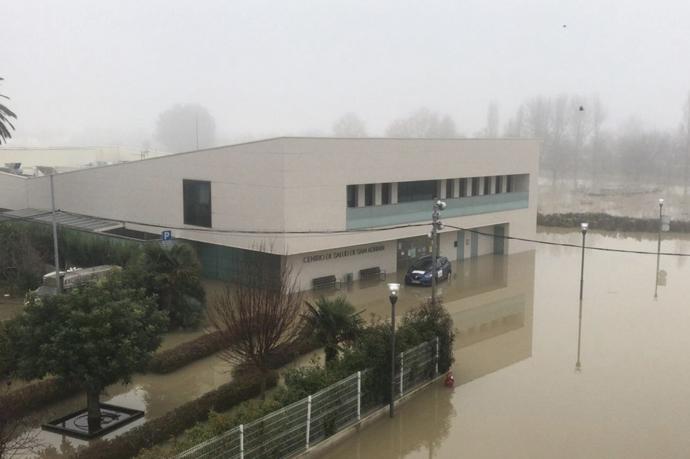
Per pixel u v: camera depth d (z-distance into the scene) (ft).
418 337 55.11
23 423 45.68
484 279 103.71
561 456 43.29
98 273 81.56
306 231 89.66
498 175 121.70
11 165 186.60
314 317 52.90
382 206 100.48
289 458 41.42
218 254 98.84
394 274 106.52
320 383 45.24
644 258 123.13
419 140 104.42
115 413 49.78
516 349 67.62
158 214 106.73
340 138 92.63
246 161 90.94
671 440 45.65
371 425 48.32
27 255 89.71
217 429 37.29
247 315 50.98
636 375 59.36
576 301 89.40
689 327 75.97
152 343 48.26
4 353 47.80
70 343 43.50
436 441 45.65
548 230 161.38
